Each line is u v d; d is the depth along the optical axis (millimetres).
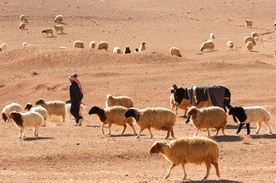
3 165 20328
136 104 38375
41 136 25406
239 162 21375
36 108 28500
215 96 29219
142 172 19781
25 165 20422
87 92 41562
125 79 45406
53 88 42719
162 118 24219
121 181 18016
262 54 61531
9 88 43938
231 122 30516
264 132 27328
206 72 47969
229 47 69750
